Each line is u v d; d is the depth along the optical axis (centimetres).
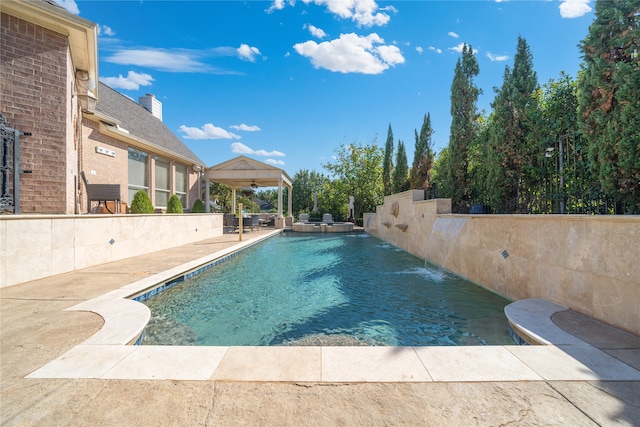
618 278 326
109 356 265
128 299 430
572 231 390
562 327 331
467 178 986
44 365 248
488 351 280
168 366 251
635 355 269
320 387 223
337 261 921
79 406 198
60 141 712
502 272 544
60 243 592
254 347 289
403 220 1174
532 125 653
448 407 200
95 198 929
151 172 1477
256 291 586
